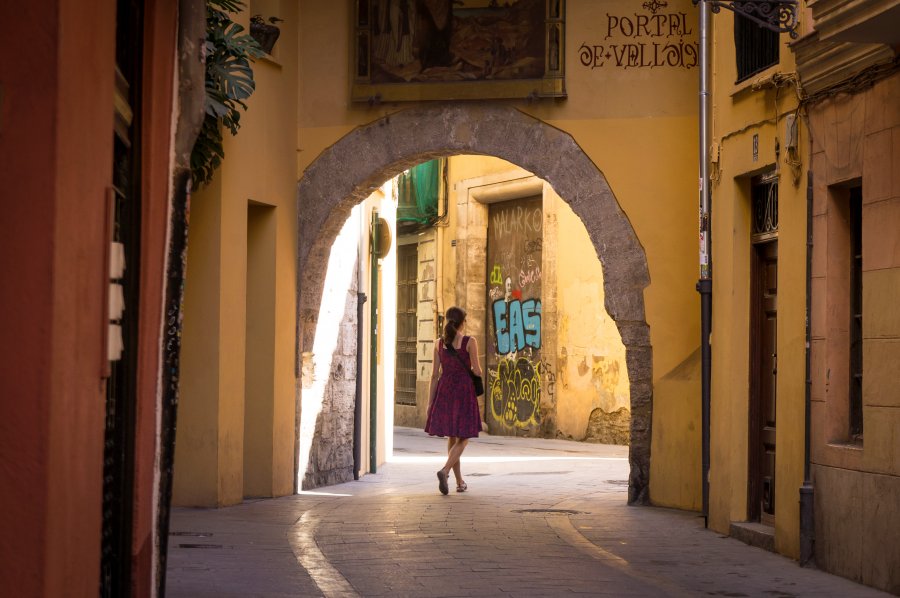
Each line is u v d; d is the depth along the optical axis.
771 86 11.23
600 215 15.17
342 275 16.83
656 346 14.88
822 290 10.20
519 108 15.48
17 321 3.47
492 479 17.45
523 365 26.73
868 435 9.35
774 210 11.86
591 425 24.36
